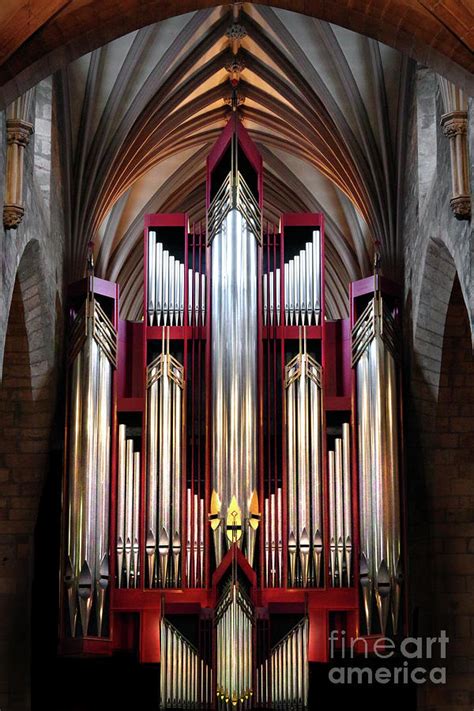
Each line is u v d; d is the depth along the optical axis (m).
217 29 25.86
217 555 21.22
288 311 23.02
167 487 21.72
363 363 22.39
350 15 16.25
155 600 21.23
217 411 21.92
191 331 22.89
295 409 22.20
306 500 21.70
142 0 15.87
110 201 27.05
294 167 31.00
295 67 26.05
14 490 23.38
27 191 18.98
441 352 22.55
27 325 22.09
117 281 32.56
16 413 23.11
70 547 21.22
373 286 22.86
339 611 21.59
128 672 22.88
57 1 15.35
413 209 23.38
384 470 21.66
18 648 22.98
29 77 15.77
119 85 25.31
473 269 17.38
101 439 21.81
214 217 23.28
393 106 24.95
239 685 19.88
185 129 29.28
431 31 15.84
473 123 17.61
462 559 23.17
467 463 23.30
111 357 22.39
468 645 22.86
